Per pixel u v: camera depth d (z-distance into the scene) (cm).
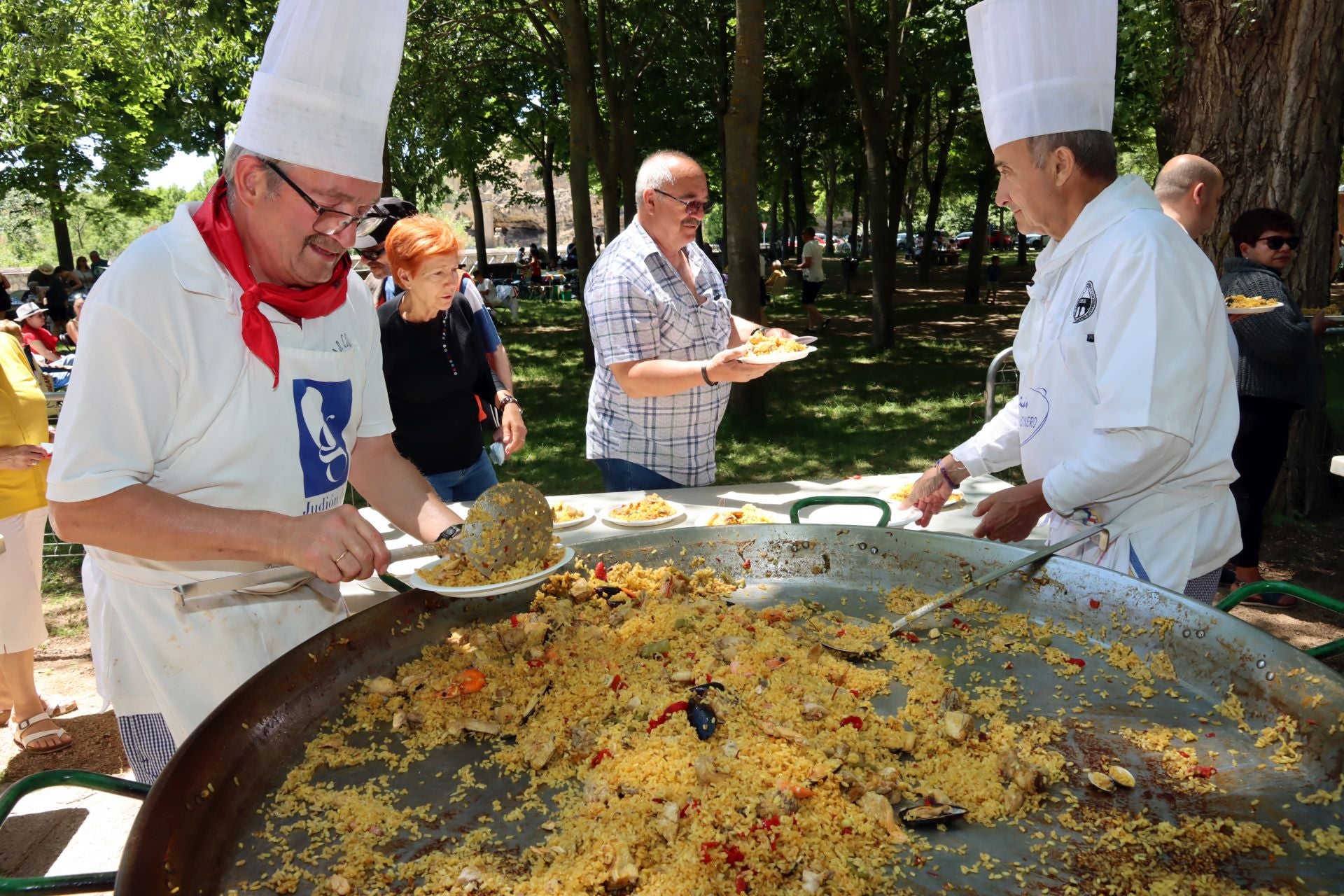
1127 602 190
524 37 1647
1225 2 519
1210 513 217
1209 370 209
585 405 1105
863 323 1870
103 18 1491
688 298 359
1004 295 2420
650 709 175
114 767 375
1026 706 172
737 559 240
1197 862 130
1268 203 536
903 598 219
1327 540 566
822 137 2462
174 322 172
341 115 171
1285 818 137
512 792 155
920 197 4691
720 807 144
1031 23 210
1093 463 201
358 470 226
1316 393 585
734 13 1546
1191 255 204
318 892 131
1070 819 141
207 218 178
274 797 154
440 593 188
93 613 199
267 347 180
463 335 396
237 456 183
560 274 2936
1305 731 152
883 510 245
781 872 134
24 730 389
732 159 847
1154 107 725
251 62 1125
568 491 751
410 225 365
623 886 131
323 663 181
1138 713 168
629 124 1459
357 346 210
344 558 167
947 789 150
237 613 192
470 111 1478
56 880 128
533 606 221
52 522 171
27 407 371
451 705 180
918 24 1447
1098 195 216
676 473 384
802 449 878
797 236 2511
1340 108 533
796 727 167
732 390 991
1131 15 550
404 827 146
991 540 221
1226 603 185
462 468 404
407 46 1244
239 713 157
